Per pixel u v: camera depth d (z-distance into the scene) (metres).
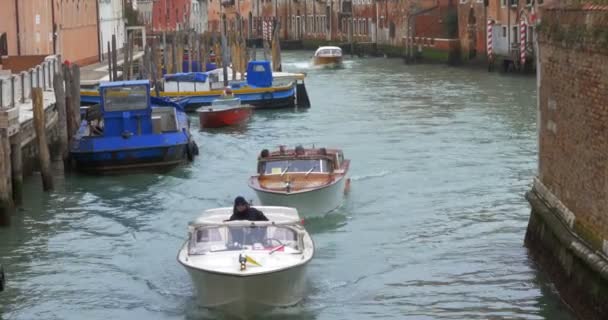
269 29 117.75
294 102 49.50
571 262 17.36
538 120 20.33
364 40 100.25
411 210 25.95
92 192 29.05
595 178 16.38
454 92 55.84
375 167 31.92
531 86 58.31
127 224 25.31
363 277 20.44
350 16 103.19
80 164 31.39
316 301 19.05
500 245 22.25
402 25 90.38
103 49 72.31
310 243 19.17
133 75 58.09
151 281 20.64
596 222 16.34
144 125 32.16
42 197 28.23
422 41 84.94
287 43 112.00
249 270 17.50
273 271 17.48
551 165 19.22
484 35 75.69
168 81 49.31
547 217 18.98
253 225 19.03
